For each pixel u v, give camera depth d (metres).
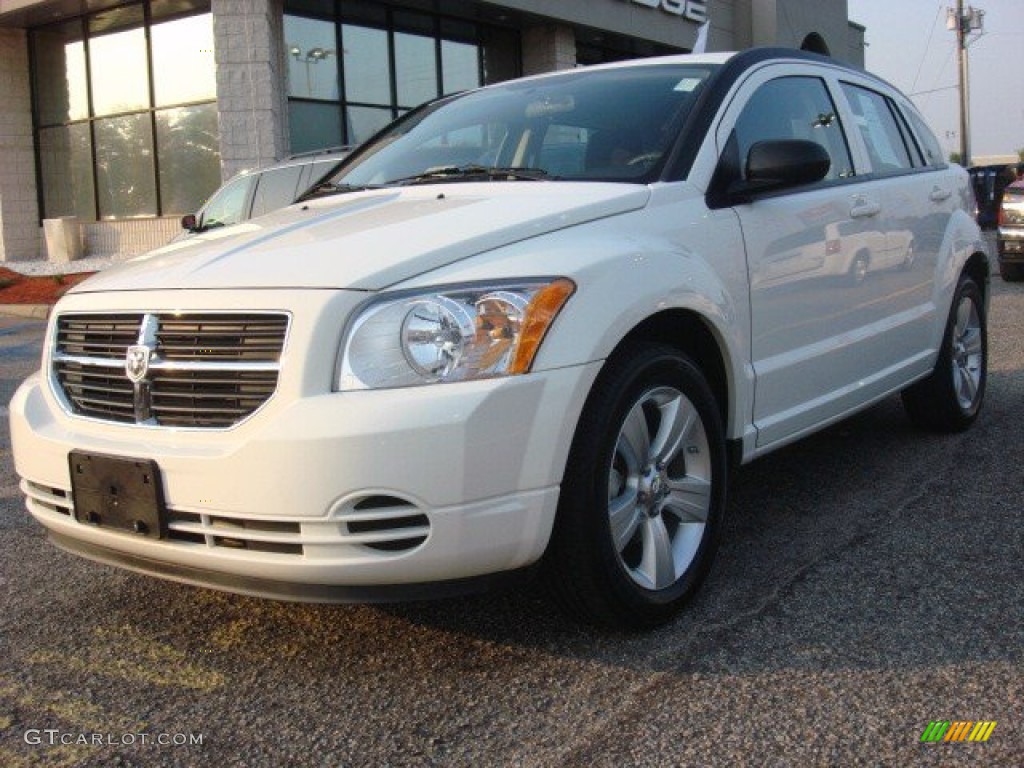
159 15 17.95
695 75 3.96
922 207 4.95
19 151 20.00
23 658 3.12
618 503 3.03
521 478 2.69
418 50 18.88
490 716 2.65
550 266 2.82
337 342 2.65
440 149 4.28
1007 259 13.08
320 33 17.30
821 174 3.62
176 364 2.81
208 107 17.67
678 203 3.40
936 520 4.07
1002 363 7.45
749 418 3.63
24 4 18.09
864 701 2.65
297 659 3.04
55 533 3.18
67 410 3.10
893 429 5.63
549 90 4.32
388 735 2.58
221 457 2.65
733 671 2.84
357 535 2.59
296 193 10.27
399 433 2.55
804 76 4.37
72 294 3.26
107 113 19.00
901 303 4.72
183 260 3.15
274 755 2.52
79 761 2.52
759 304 3.65
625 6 21.25
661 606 3.10
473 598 3.42
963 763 2.35
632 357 3.00
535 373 2.71
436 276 2.74
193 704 2.79
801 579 3.50
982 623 3.09
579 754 2.45
